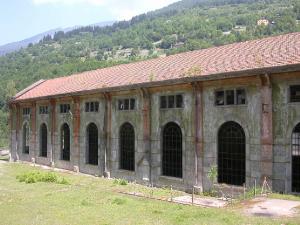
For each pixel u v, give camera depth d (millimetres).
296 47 22406
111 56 167750
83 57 170000
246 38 124000
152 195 22844
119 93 30094
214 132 23562
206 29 160500
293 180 20141
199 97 24203
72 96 35062
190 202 20453
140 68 33250
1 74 125125
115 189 25125
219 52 28594
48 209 17938
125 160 30219
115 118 30797
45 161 40125
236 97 22547
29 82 103375
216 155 23500
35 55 188000
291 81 20016
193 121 24641
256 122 21438
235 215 15594
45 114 40438
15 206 18703
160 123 26953
